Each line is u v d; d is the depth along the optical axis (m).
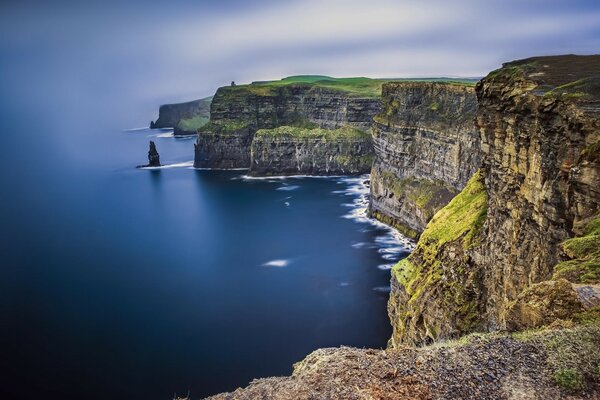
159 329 63.84
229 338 60.59
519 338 16.94
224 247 101.75
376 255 92.25
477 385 14.59
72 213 141.00
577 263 22.28
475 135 93.25
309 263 88.75
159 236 113.38
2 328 65.56
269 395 16.19
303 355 55.41
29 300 75.31
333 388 15.56
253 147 196.62
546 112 30.78
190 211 139.75
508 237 35.56
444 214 52.62
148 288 79.12
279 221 123.19
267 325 63.88
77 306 72.44
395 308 51.38
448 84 110.62
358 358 17.38
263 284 79.12
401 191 113.62
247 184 180.25
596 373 14.12
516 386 14.23
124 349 58.78
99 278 84.69
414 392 14.72
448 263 43.31
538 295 19.67
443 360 16.23
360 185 169.12
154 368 54.12
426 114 113.31
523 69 39.84
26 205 153.88
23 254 100.75
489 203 41.47
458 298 39.75
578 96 29.16
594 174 25.08
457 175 99.06
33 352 58.94
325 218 124.50
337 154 192.38
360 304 69.56
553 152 29.78
